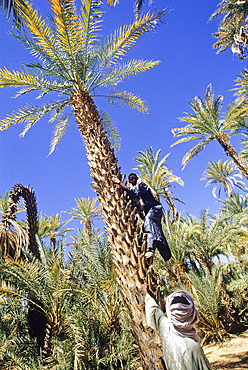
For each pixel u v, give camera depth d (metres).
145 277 2.91
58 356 6.03
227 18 17.62
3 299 6.84
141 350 2.73
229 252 14.14
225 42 19.58
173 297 1.80
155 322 1.98
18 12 5.41
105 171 4.04
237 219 14.14
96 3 6.39
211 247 12.93
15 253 7.58
